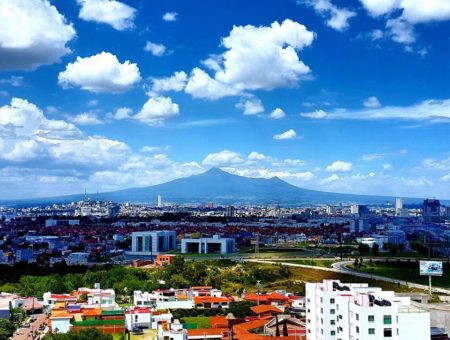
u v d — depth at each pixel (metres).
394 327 183.00
